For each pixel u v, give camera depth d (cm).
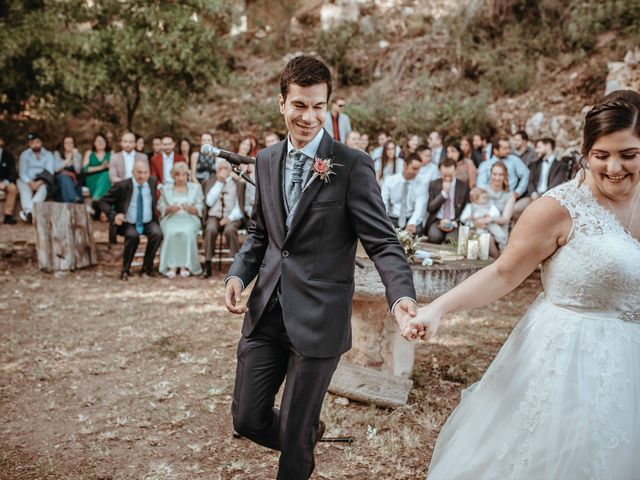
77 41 1086
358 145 856
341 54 1545
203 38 1203
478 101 1302
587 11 1332
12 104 1265
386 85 1465
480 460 209
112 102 1449
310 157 234
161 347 490
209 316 591
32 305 609
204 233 784
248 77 1594
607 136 184
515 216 844
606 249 193
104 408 376
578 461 189
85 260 784
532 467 196
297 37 1709
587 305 200
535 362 205
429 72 1468
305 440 236
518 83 1338
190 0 1193
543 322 209
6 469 304
